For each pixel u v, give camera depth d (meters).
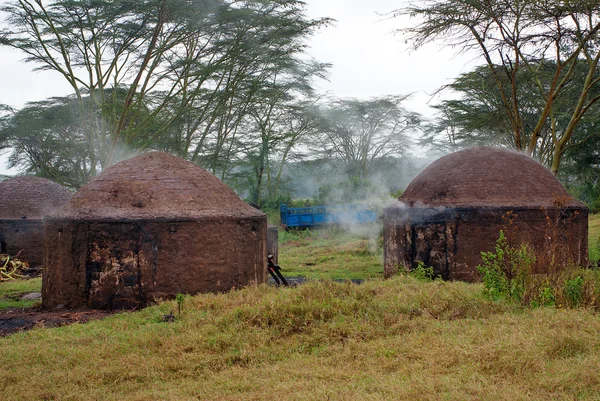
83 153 30.89
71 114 29.56
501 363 5.55
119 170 11.58
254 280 11.57
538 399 4.77
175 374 6.19
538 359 5.59
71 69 23.55
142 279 10.31
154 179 11.28
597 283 8.35
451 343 6.38
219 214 11.05
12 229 18.61
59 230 10.74
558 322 6.71
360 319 7.66
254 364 6.44
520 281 8.46
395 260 13.55
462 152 13.75
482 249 12.23
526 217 12.16
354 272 16.64
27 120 29.73
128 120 28.09
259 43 25.91
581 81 23.64
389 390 5.14
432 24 17.83
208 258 10.80
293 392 5.30
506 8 17.05
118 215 10.48
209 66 25.66
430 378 5.35
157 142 28.69
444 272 12.51
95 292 10.38
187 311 8.56
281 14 25.58
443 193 12.98
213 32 25.09
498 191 12.62
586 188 30.53
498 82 18.66
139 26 23.25
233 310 8.12
